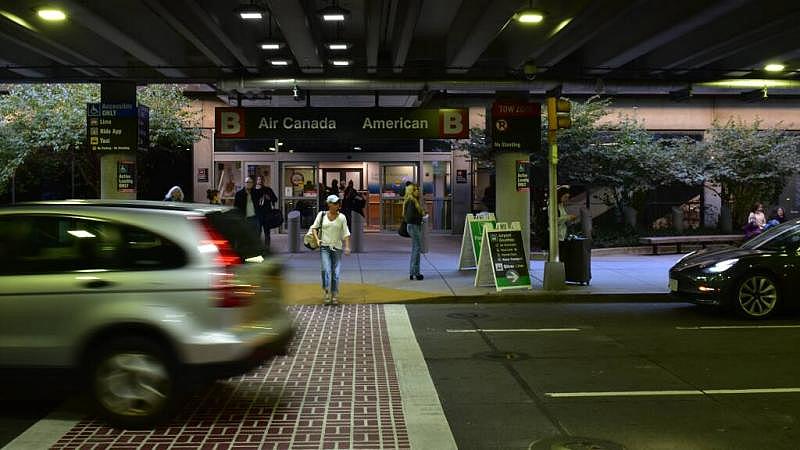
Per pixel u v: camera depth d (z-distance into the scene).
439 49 15.88
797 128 25.83
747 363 7.92
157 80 15.56
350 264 17.05
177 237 5.70
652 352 8.51
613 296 12.67
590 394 6.71
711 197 25.31
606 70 15.66
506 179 16.20
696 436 5.52
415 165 25.48
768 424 5.80
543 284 13.33
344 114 15.82
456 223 25.39
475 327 10.20
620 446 5.30
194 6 10.54
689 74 16.47
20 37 13.07
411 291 13.14
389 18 13.40
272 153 25.17
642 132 21.89
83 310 5.59
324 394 6.69
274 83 15.30
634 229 21.50
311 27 12.64
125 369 5.58
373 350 8.63
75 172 24.42
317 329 9.98
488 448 5.28
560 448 5.25
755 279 10.67
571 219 14.21
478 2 11.59
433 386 6.99
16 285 5.68
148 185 25.11
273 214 18.47
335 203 11.97
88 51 13.91
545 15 10.51
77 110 19.78
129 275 5.61
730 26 12.66
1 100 20.05
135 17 12.45
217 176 25.12
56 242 5.80
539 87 15.54
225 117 15.73
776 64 15.42
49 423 5.82
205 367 5.51
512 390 6.86
